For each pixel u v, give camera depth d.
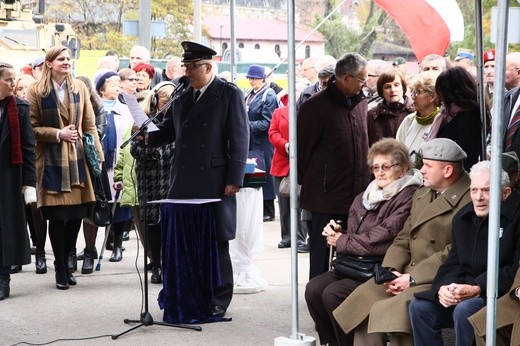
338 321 6.55
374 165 7.04
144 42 18.64
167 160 9.33
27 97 9.49
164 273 8.19
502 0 5.12
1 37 17.94
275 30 43.75
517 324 5.67
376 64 10.93
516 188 6.21
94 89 10.95
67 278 9.67
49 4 35.22
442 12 9.38
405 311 6.24
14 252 9.03
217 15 43.16
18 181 9.02
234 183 8.16
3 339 7.75
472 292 5.95
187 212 8.12
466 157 6.80
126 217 10.77
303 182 8.20
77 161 9.49
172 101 8.05
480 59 7.35
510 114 7.93
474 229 6.13
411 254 6.67
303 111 8.14
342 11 25.30
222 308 8.31
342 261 6.92
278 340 6.79
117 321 8.31
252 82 13.66
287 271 10.46
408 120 8.27
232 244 9.34
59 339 7.75
